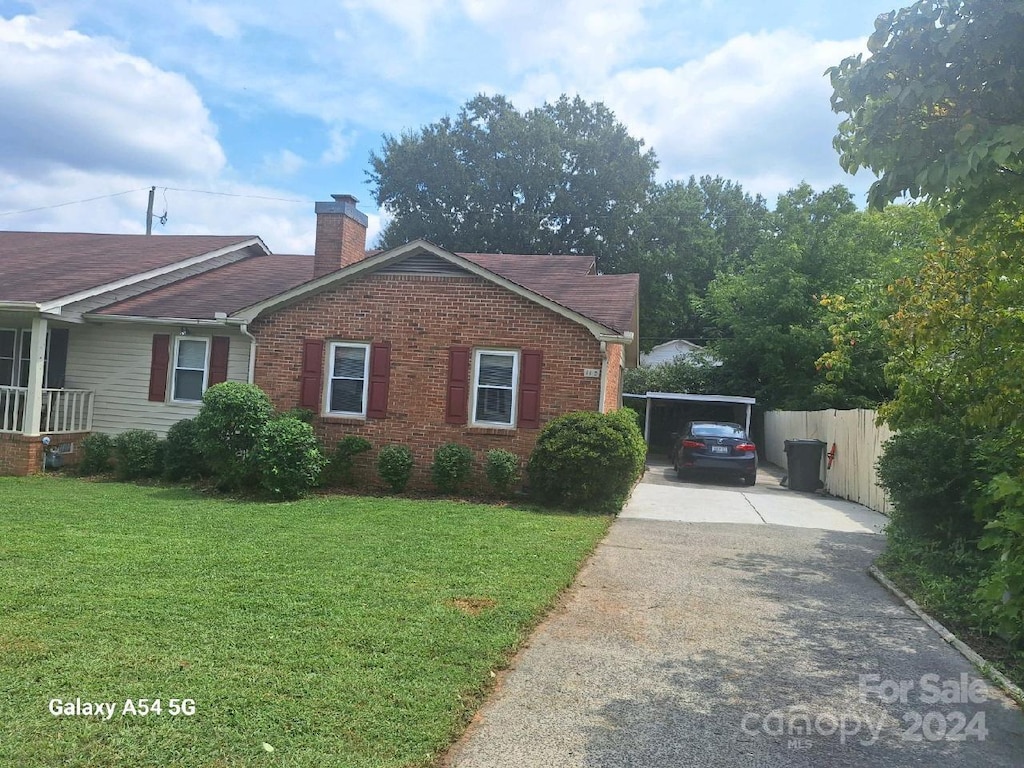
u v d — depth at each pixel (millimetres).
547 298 13141
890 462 9469
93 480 13805
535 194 37719
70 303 14789
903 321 7941
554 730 4164
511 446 13352
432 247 13469
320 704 4203
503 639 5371
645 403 32594
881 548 9836
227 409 12117
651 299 37875
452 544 8562
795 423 23359
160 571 6898
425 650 5094
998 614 5051
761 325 29094
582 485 11766
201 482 13531
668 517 11828
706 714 4445
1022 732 4328
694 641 5742
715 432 18609
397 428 13805
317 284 13992
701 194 45125
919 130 4562
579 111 38438
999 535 5504
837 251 28703
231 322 14266
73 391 15477
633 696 4668
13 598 5883
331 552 7949
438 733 3936
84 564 7051
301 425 12266
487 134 38125
